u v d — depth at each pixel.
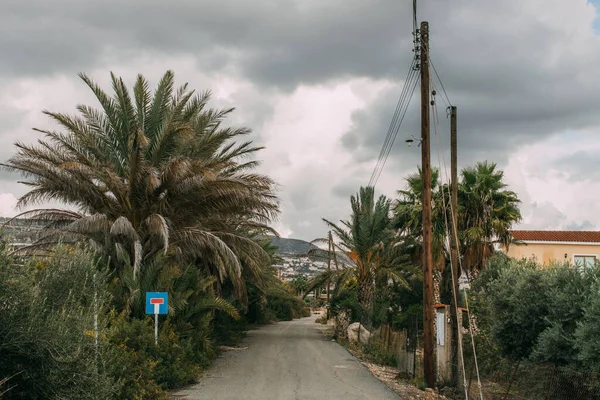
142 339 14.46
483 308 18.02
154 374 14.00
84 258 9.22
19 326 7.10
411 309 29.66
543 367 12.02
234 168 24.41
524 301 13.60
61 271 8.72
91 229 18.77
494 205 28.11
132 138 19.16
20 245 18.34
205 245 22.31
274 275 41.34
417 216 29.48
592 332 10.09
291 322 61.47
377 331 26.78
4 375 7.18
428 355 16.42
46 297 7.77
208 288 23.20
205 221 23.61
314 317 85.56
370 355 24.36
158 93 22.31
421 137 17.28
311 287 35.72
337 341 32.31
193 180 19.89
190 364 17.23
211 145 22.66
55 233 18.70
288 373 18.78
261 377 17.75
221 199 21.42
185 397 14.09
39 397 7.37
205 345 20.47
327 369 20.05
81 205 20.42
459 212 27.78
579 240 33.22
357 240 31.70
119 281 17.53
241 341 31.33
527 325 13.48
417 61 17.52
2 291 7.09
